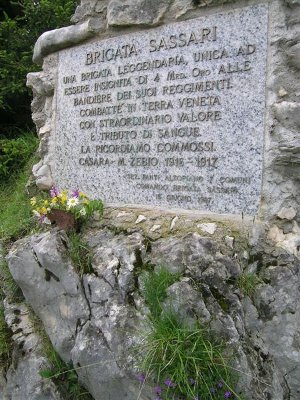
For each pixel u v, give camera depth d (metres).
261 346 2.83
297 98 3.07
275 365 2.82
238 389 2.55
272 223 3.14
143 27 3.68
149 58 3.66
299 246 3.06
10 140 5.86
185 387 2.49
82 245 3.44
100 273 3.17
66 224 3.60
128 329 2.82
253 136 3.20
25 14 6.41
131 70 3.76
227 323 2.72
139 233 3.40
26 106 6.57
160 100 3.60
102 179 3.95
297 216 3.10
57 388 3.03
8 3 7.06
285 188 3.12
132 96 3.75
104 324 2.93
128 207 3.73
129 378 2.68
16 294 3.62
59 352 3.13
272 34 3.13
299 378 2.79
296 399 2.79
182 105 3.49
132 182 3.76
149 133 3.66
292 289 2.90
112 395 2.78
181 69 3.50
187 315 2.73
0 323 3.50
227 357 2.61
